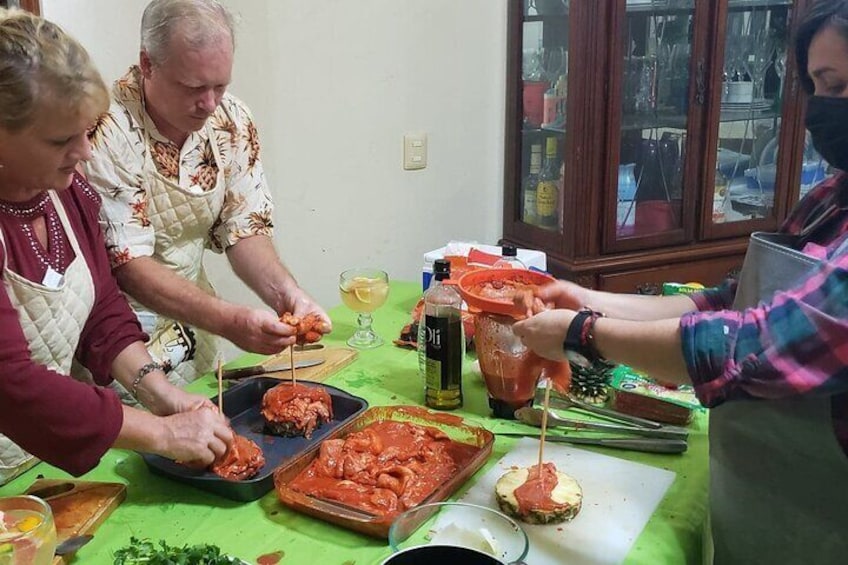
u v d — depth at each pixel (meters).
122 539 1.02
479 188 2.91
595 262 2.55
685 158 2.61
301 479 1.13
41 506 0.92
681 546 1.01
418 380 1.50
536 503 1.05
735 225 2.72
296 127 2.46
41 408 1.04
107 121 1.50
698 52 2.51
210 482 1.11
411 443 1.21
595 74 2.39
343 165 2.59
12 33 0.99
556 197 2.64
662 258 2.63
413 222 2.79
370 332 1.72
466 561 0.85
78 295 1.28
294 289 1.67
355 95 2.54
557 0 2.50
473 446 1.22
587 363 1.07
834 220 1.02
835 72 0.91
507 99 2.80
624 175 2.59
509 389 1.31
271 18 2.33
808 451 0.96
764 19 2.63
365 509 1.05
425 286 1.78
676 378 0.96
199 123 1.56
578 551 1.00
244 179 1.78
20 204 1.20
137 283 1.53
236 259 1.78
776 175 2.76
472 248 1.81
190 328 1.76
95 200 1.37
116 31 2.11
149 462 1.16
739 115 2.69
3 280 1.16
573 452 1.23
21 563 0.84
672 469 1.19
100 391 1.11
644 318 1.26
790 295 0.90
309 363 1.54
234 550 1.00
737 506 1.05
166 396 1.28
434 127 2.73
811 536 0.99
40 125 1.03
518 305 1.24
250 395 1.41
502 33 2.78
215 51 1.45
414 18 2.58
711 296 1.28
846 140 0.93
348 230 2.66
